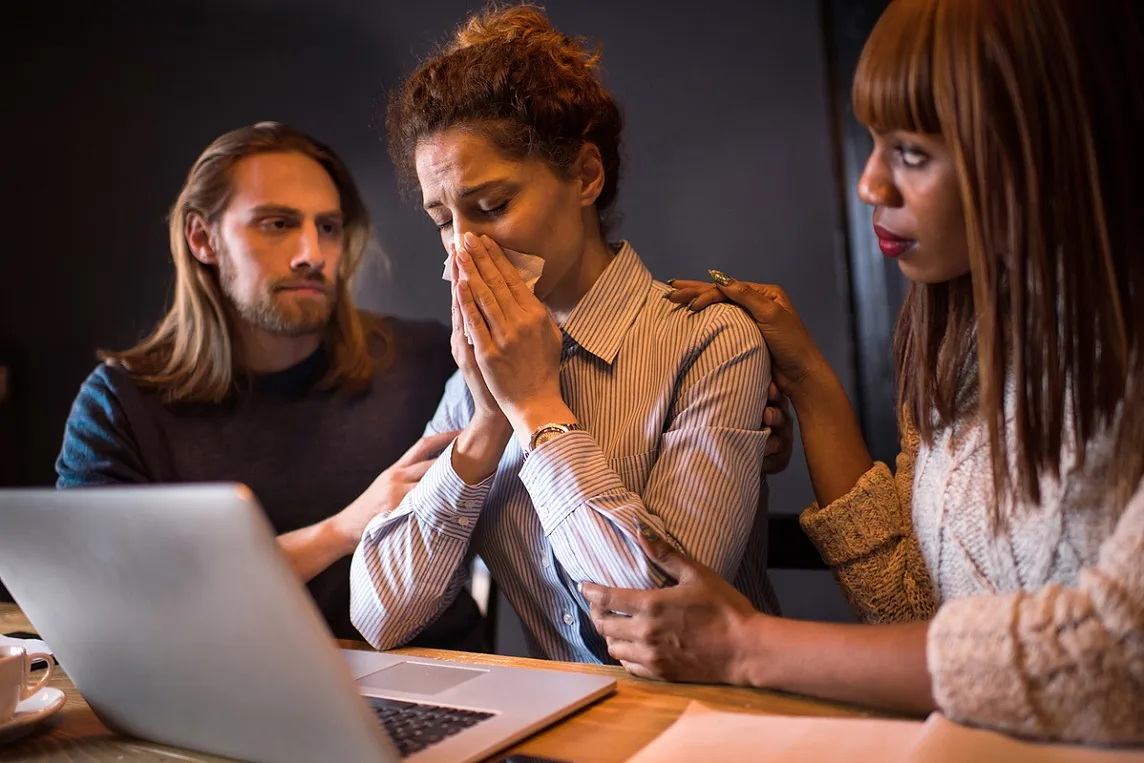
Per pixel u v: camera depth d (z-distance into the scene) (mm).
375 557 1287
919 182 907
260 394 1908
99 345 3238
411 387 1988
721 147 2541
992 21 832
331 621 1827
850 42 2346
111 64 3211
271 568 692
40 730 955
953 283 1043
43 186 3283
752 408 1271
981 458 993
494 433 1244
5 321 3273
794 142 2451
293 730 775
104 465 1768
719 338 1298
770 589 1512
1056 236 838
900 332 1232
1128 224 831
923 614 1176
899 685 843
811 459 1311
